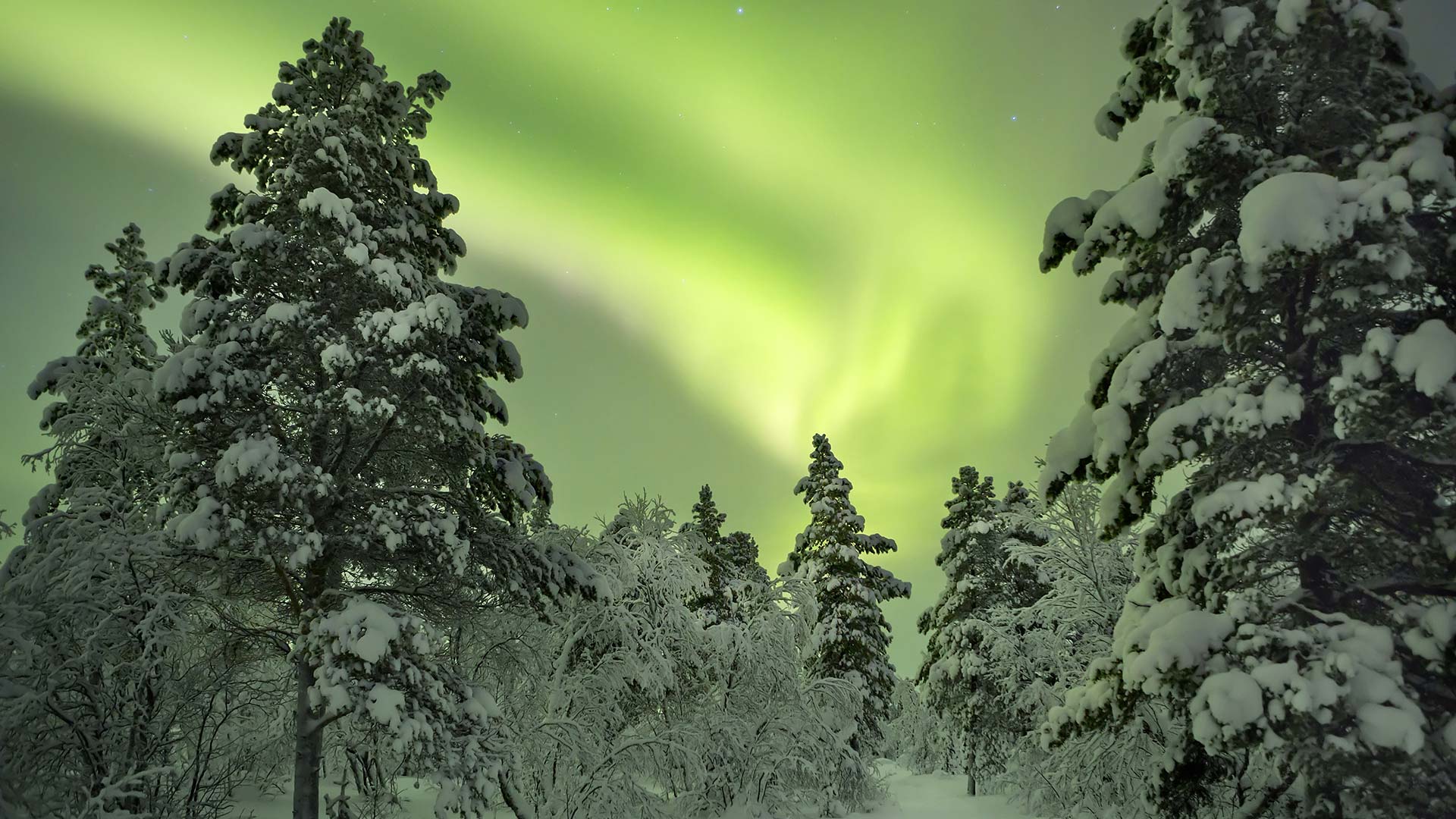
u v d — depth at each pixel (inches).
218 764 449.7
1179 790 367.2
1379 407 269.4
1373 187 272.1
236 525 368.2
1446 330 260.2
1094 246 374.0
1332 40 311.1
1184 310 308.2
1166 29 361.4
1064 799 668.1
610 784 578.6
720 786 735.1
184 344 450.6
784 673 824.9
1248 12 311.7
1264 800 334.3
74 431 503.8
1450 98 331.9
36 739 387.2
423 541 434.0
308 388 446.3
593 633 654.5
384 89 500.4
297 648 379.9
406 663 378.3
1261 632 278.5
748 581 910.4
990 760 1049.5
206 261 437.7
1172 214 347.3
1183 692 302.4
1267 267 286.7
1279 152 335.3
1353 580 314.5
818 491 1116.5
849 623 1027.3
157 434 444.1
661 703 711.7
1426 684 282.7
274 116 475.5
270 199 461.4
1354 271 282.7
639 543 746.2
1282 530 309.1
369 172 485.1
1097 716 353.1
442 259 522.3
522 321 511.5
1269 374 326.6
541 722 563.8
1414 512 301.9
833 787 845.8
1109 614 623.2
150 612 392.5
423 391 442.6
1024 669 952.3
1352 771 251.1
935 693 1103.6
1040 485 380.5
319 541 390.0
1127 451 345.1
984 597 1115.3
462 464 487.5
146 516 465.1
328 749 499.2
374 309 467.8
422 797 577.0
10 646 379.9
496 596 505.7
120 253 704.4
